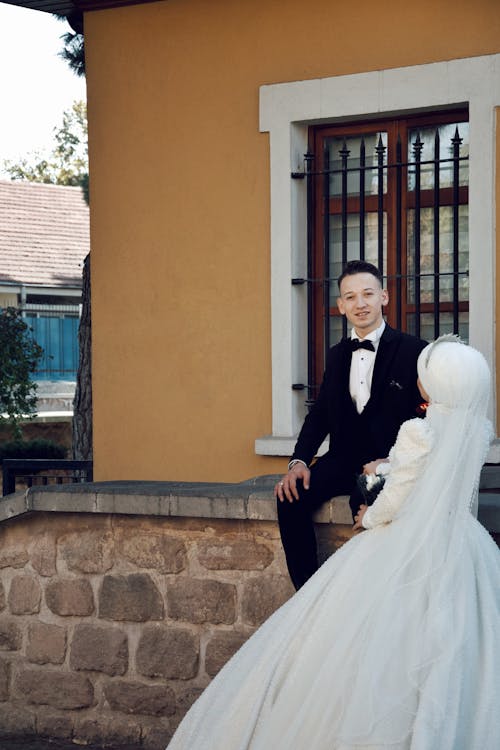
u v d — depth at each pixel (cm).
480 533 346
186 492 454
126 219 710
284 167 659
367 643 324
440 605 323
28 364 1360
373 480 370
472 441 345
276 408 663
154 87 699
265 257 668
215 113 682
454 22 618
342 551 359
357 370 404
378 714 310
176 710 462
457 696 308
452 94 618
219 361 683
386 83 634
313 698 329
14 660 498
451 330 652
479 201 613
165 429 700
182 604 461
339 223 675
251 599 447
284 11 661
